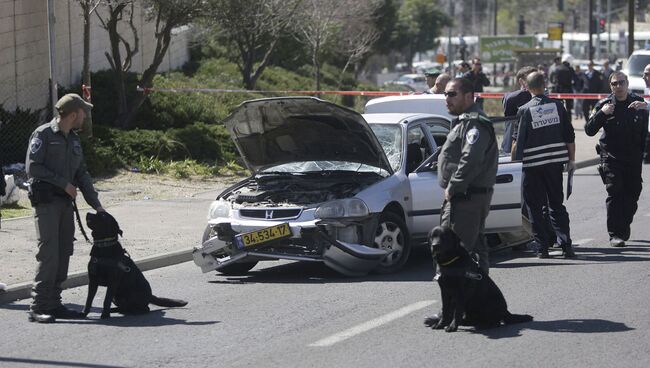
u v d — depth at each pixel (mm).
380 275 20250
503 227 21281
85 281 20281
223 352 14430
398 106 28188
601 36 156500
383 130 21688
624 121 22656
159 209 28938
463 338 14852
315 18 63375
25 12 38406
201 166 36438
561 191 21609
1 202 28203
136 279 17047
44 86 39906
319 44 65750
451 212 15617
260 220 19656
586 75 63750
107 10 47219
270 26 54000
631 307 16734
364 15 75188
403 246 20531
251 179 21688
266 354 14258
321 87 68062
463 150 15281
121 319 16828
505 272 20125
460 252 14719
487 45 134000
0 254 22000
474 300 15164
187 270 21766
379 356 13977
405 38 115625
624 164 22828
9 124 35438
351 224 19594
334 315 16641
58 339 15492
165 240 24141
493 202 21109
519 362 13523
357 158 20688
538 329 15320
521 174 21359
